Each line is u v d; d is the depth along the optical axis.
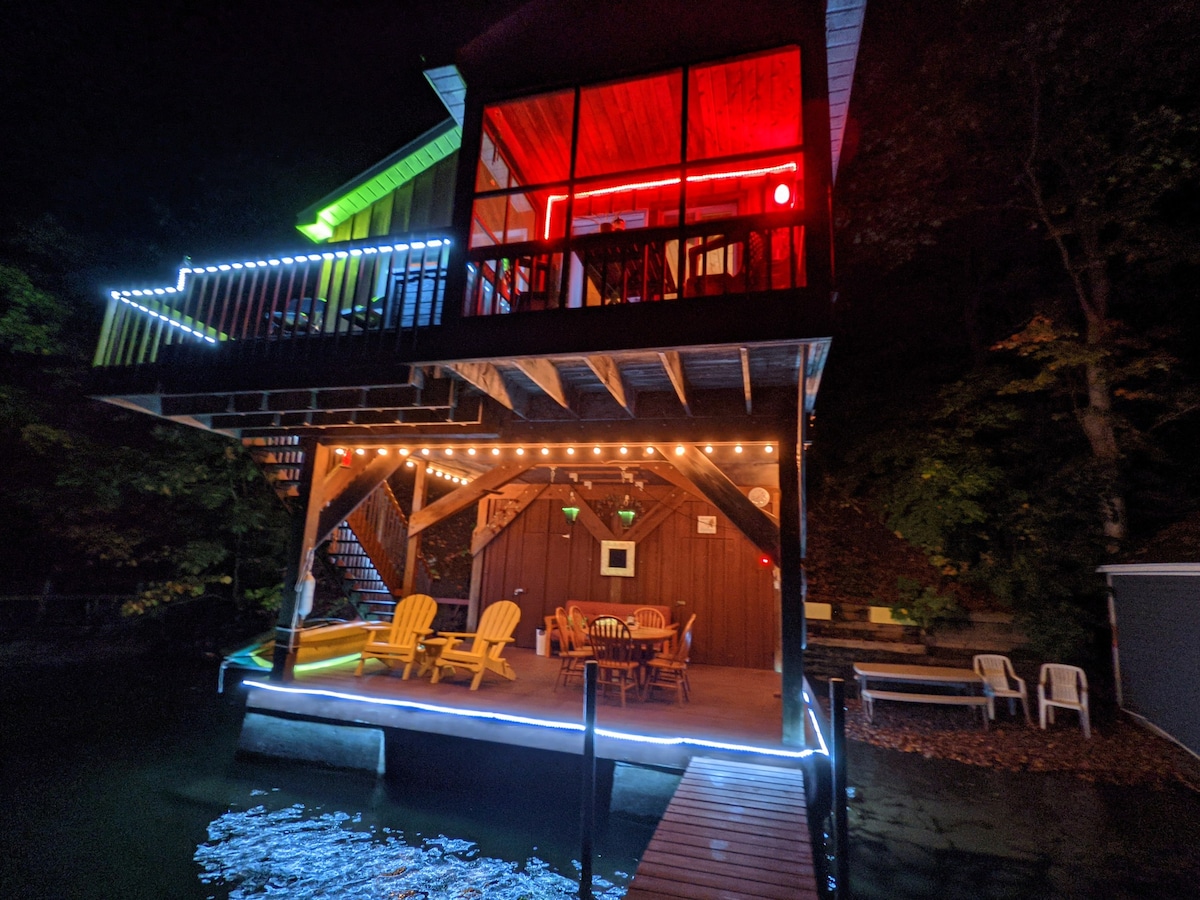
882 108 11.17
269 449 8.35
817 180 4.89
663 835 3.84
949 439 11.00
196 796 5.64
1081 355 9.85
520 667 8.62
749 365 5.32
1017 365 12.11
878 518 12.52
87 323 12.47
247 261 6.61
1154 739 7.70
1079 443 11.05
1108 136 10.31
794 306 4.68
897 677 8.72
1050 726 8.29
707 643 9.71
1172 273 10.56
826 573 11.73
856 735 8.09
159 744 7.13
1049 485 10.14
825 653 10.34
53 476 12.12
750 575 9.74
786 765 5.06
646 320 4.96
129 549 11.95
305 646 7.64
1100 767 6.93
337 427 7.17
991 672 8.74
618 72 5.75
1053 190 11.41
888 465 12.23
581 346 5.06
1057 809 5.86
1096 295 10.68
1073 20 9.69
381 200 7.82
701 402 6.24
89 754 6.70
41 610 12.52
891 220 11.97
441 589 13.95
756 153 5.09
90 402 12.41
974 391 11.02
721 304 4.82
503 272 6.43
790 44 5.29
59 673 10.50
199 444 11.97
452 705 6.18
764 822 4.01
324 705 6.38
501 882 4.36
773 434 5.98
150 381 6.55
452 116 7.00
